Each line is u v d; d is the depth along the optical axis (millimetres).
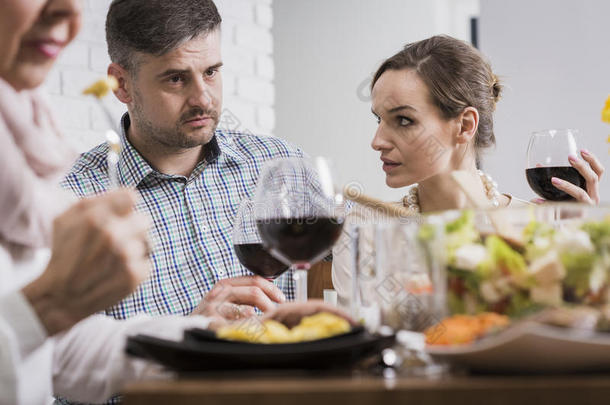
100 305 798
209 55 1754
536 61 3592
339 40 4535
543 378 672
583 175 1788
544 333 635
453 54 1981
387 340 752
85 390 1043
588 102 3439
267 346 745
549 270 787
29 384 992
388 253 831
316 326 833
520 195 3652
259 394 626
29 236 1020
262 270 1244
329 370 736
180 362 723
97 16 2445
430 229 804
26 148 1051
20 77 980
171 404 626
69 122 2342
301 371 723
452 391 632
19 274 1040
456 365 722
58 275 777
